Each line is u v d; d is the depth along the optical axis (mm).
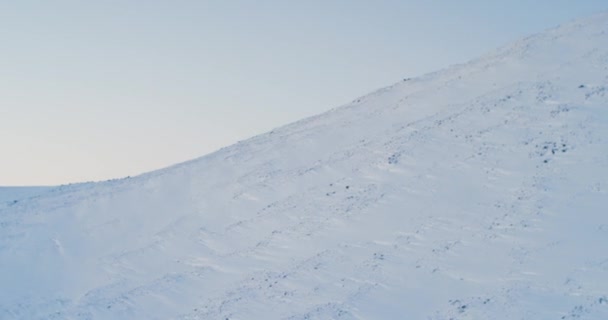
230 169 56281
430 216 34344
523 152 37844
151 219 48281
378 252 32094
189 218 46438
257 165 55031
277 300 29672
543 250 27188
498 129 42219
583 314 21266
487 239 29797
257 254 36906
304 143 57062
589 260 25234
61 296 36125
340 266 31766
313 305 28078
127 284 36812
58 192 62438
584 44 53906
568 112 40906
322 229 37219
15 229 49062
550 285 24141
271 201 45250
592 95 42344
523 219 30484
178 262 39062
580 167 33906
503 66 56094
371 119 57281
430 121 49094
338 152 51125
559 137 38094
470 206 33844
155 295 34219
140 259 40688
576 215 29422
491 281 25969
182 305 32500
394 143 46875
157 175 62031
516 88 48688
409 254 30859
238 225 42688
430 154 42406
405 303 26219
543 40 59531
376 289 28141
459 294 25703
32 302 35312
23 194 65938
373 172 43125
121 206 52438
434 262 29234
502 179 35594
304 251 35188
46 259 42562
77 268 40656
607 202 29812
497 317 22625
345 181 43656
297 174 48812
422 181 38938
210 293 33219
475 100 50000
